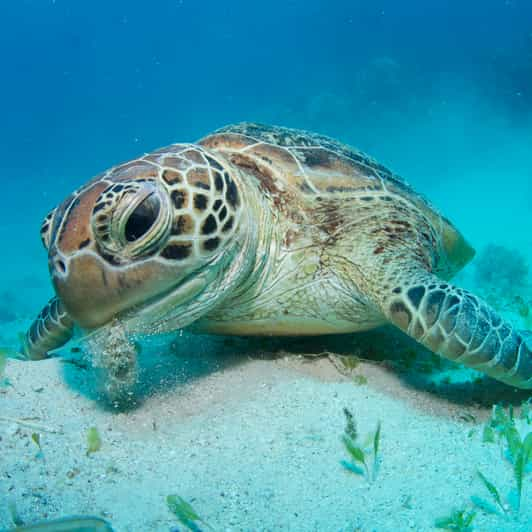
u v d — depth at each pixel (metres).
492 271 1.35
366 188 0.60
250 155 0.57
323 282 0.53
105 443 0.42
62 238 0.41
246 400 0.48
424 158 4.50
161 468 0.40
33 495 0.36
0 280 2.61
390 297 0.49
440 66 5.64
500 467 0.40
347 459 0.41
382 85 5.20
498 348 0.45
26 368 0.52
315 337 0.61
